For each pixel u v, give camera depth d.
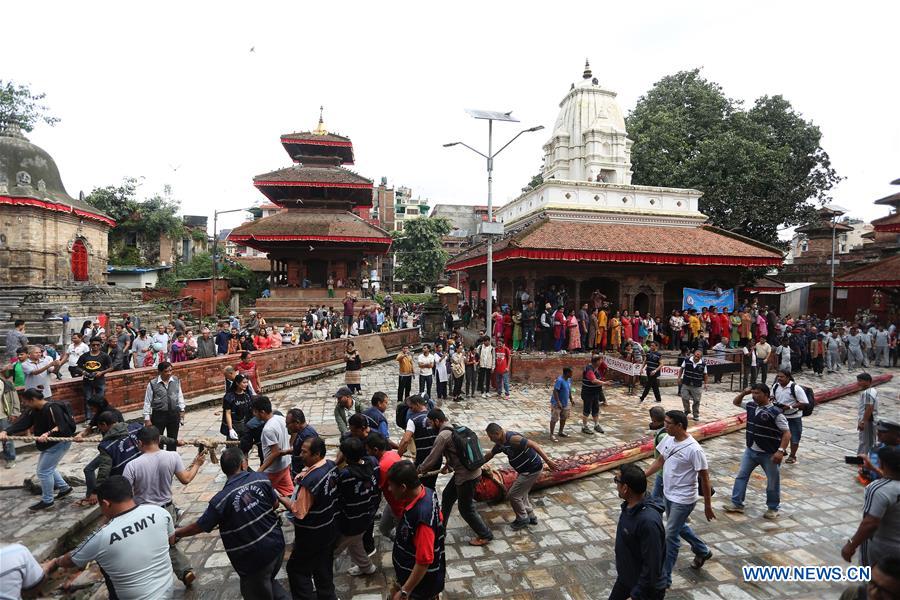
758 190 30.12
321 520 5.05
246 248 72.94
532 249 18.69
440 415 7.16
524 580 6.11
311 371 19.03
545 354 18.20
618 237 20.95
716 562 6.47
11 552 3.69
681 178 30.53
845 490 8.83
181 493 8.54
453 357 15.64
